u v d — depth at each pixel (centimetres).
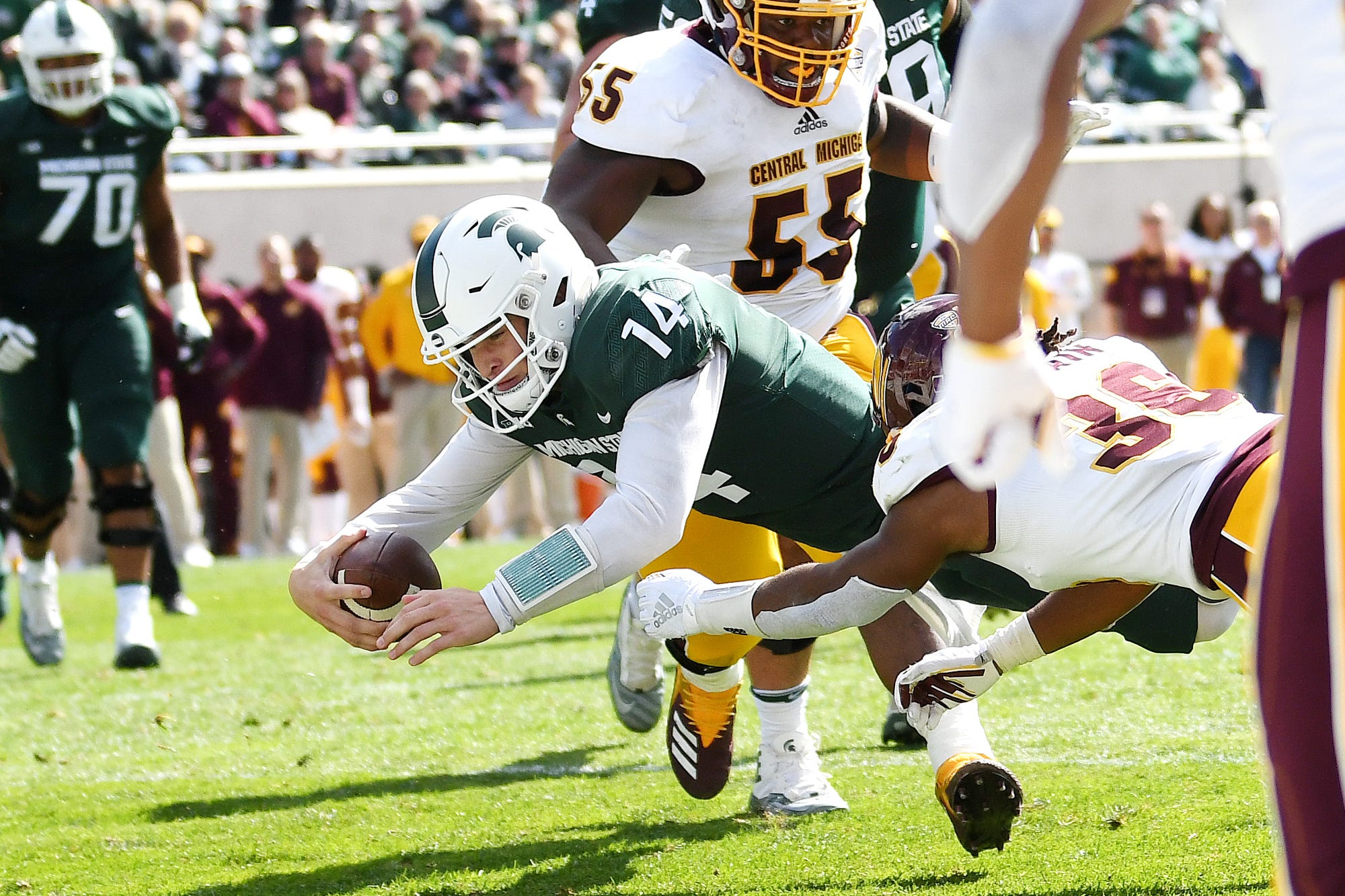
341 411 3394
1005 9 515
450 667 1881
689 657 1138
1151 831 1026
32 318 1925
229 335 3112
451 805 1230
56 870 1089
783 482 1003
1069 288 3481
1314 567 539
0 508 2433
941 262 1653
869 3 1203
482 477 1077
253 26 4353
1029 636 912
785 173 1148
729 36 1116
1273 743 553
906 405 928
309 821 1195
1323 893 537
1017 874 959
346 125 4147
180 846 1140
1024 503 842
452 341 969
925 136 1236
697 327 941
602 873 1022
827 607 887
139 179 1958
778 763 1173
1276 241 3384
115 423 1923
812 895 947
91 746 1528
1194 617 959
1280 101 557
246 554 3198
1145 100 4412
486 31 4578
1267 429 822
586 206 1103
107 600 2650
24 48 1877
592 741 1454
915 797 1174
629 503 925
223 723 1614
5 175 1892
